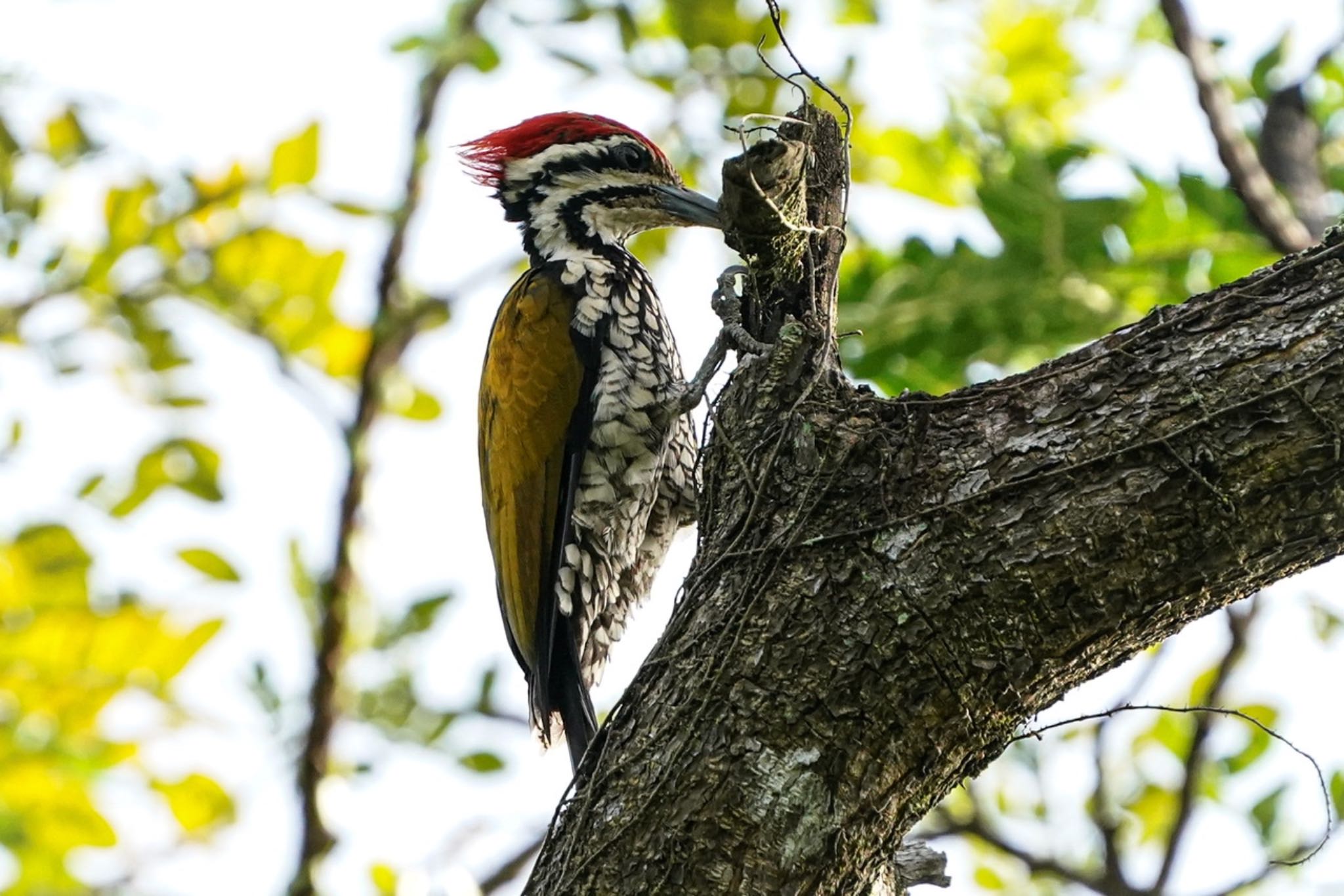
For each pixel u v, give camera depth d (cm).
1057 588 625
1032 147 1251
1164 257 1212
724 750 643
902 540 641
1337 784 1213
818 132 764
